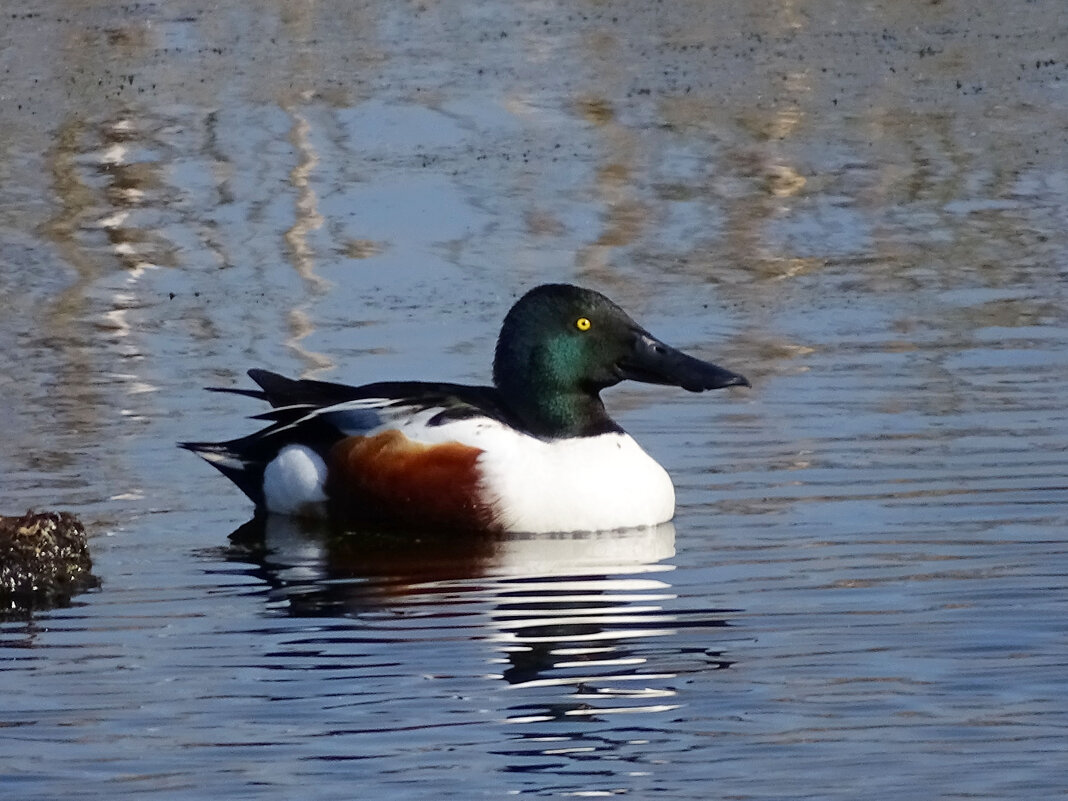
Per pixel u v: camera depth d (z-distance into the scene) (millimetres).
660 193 21359
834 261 18859
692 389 12383
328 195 21312
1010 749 8328
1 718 8977
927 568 10875
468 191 21375
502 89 25891
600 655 9633
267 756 8461
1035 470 12664
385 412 12531
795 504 12227
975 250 19109
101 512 12484
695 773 8172
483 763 8328
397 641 9953
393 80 26344
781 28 29656
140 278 18625
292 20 30219
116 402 14875
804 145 23297
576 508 12070
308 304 17703
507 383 12578
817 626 9969
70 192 21531
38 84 26141
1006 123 24078
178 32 29250
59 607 10664
